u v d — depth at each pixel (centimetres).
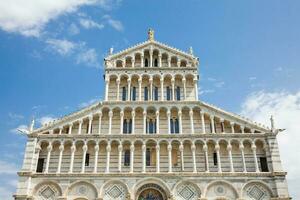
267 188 4794
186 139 5181
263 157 5122
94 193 4806
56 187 4844
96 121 5456
